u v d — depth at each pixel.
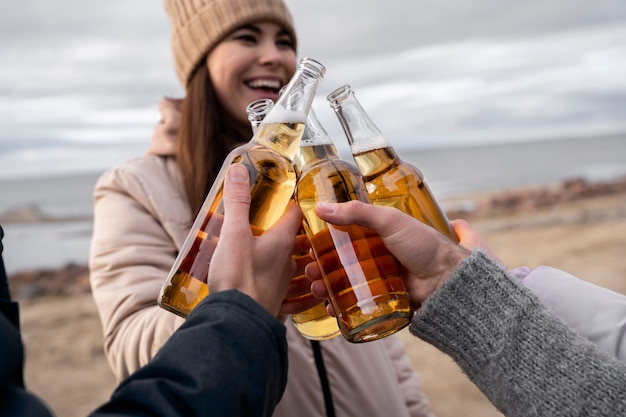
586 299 0.93
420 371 5.42
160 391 0.64
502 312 0.85
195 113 1.77
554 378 0.80
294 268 0.92
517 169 40.81
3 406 0.55
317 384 1.51
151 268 1.54
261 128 0.99
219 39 1.85
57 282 9.88
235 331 0.71
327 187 0.95
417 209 1.04
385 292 0.91
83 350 6.52
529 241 10.76
